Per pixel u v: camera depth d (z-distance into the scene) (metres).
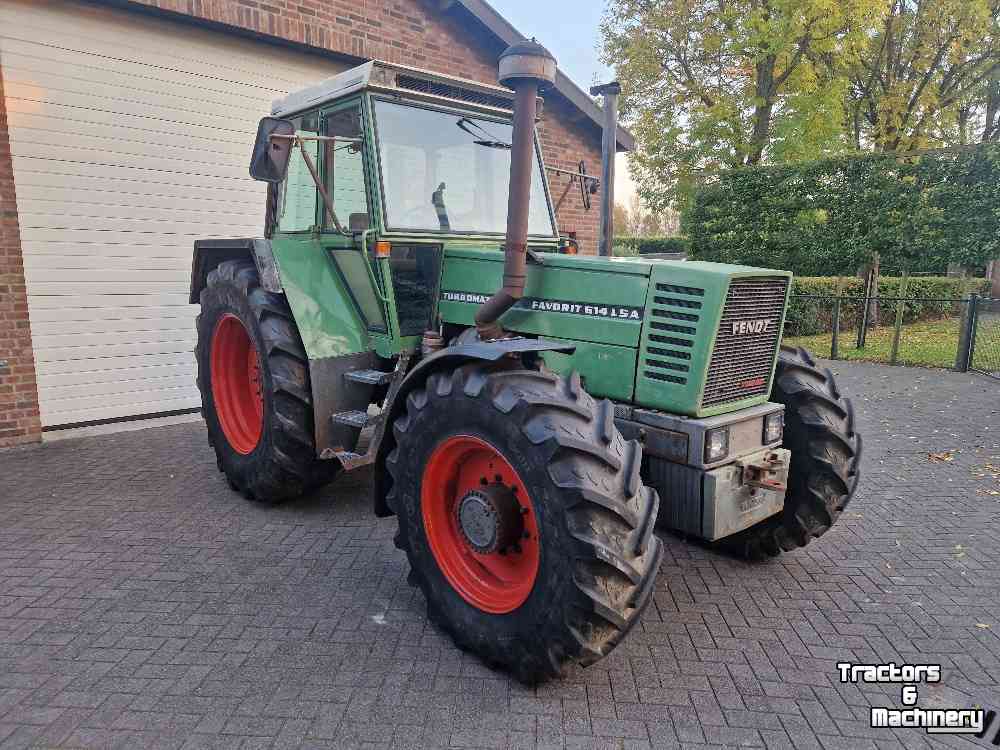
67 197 5.98
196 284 5.14
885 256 10.50
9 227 5.55
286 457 4.12
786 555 3.88
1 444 5.67
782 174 11.50
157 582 3.44
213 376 4.74
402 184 3.83
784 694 2.62
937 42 13.74
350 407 4.12
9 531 4.05
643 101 15.27
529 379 2.65
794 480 3.54
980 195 9.41
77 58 5.91
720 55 14.09
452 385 2.74
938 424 6.82
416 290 3.95
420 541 2.96
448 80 3.99
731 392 3.07
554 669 2.49
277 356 4.04
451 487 2.98
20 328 5.67
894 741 2.38
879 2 11.65
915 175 10.02
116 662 2.77
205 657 2.80
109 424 6.41
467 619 2.77
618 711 2.50
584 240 9.37
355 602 3.26
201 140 6.67
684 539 4.07
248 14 6.52
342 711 2.47
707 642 2.98
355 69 3.83
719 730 2.41
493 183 4.23
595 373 3.19
